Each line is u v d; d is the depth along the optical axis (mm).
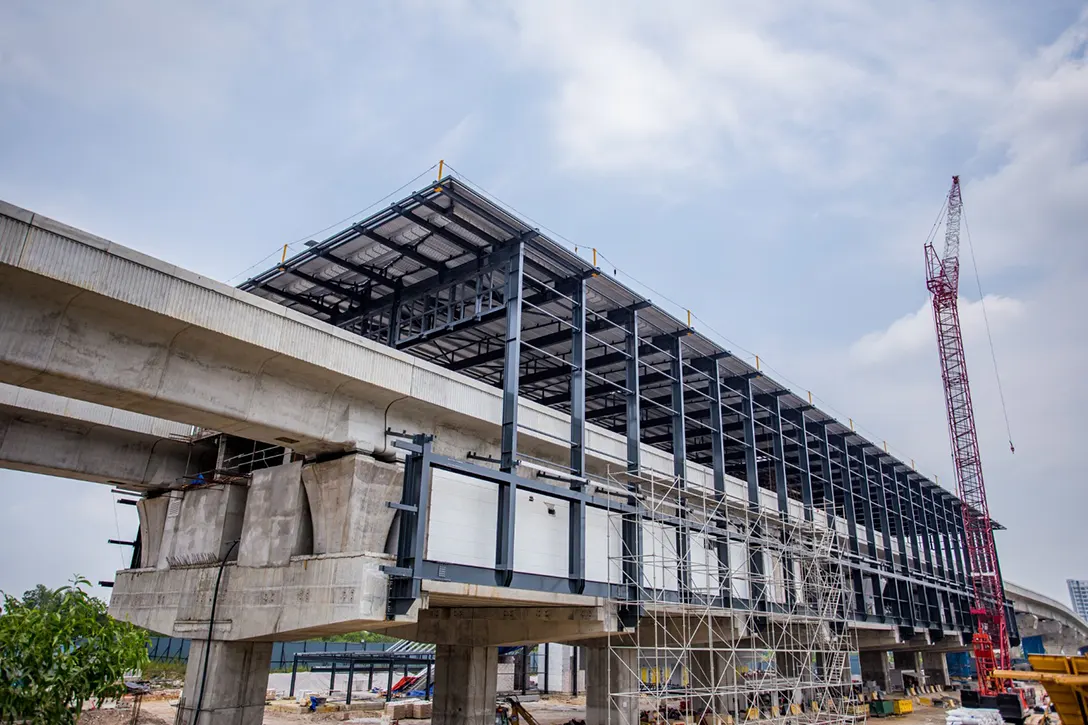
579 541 31625
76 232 21172
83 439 32906
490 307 34969
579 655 80000
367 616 24656
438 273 37688
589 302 40062
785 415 57625
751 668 57781
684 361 48344
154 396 23562
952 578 82438
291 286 40656
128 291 22031
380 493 28625
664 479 40312
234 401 25531
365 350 28172
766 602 42406
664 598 35969
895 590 63531
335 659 64250
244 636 29109
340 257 36875
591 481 33406
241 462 35281
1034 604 120312
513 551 28672
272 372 26641
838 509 76438
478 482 28938
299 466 30000
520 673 74812
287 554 28750
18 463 30953
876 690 70438
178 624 32344
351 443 28141
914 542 72625
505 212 31844
